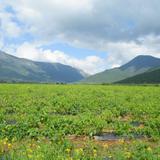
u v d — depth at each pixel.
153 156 16.89
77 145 19.98
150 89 96.31
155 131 24.12
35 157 15.63
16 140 20.83
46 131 22.44
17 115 32.06
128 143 21.14
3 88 82.94
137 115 34.44
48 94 62.53
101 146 19.55
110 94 66.25
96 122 26.28
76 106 39.72
